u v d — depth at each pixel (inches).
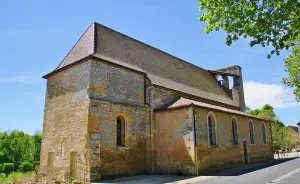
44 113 761.6
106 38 800.9
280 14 313.4
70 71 702.5
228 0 335.9
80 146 615.2
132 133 709.3
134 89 746.2
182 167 694.5
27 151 1859.0
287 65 1040.8
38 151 1745.8
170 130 737.0
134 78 755.4
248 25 329.1
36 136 1772.9
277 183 485.7
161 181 570.9
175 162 709.9
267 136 1207.6
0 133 2181.3
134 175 687.1
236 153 903.7
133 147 703.7
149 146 751.1
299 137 2534.5
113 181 580.7
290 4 304.8
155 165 744.3
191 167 678.5
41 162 725.9
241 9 329.4
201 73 1280.8
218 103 1092.5
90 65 642.8
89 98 620.1
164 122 754.2
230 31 340.8
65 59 806.5
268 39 324.2
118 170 646.5
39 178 697.0
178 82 954.1
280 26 318.7
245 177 586.9
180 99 815.7
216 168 759.7
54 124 716.0
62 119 691.4
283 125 2038.6
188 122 705.0
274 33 320.5
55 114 721.0
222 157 806.5
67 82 703.1
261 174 631.8
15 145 1851.6
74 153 634.2
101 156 611.2
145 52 951.6
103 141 625.0
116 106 679.1
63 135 675.4
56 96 732.7
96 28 793.6
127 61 792.3
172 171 709.9
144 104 768.3
